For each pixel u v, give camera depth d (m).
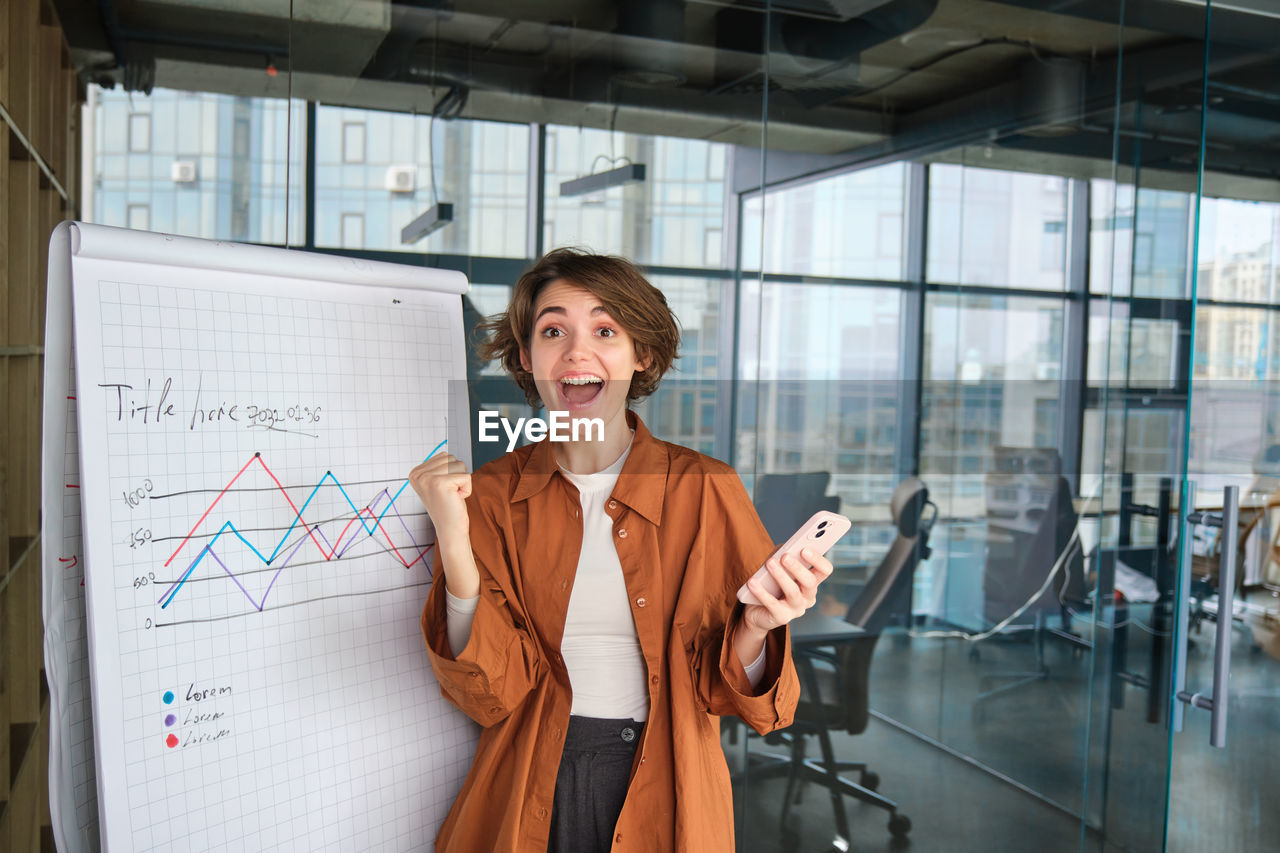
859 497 2.45
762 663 1.29
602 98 2.21
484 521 1.35
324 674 1.31
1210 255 2.35
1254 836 2.42
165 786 1.14
